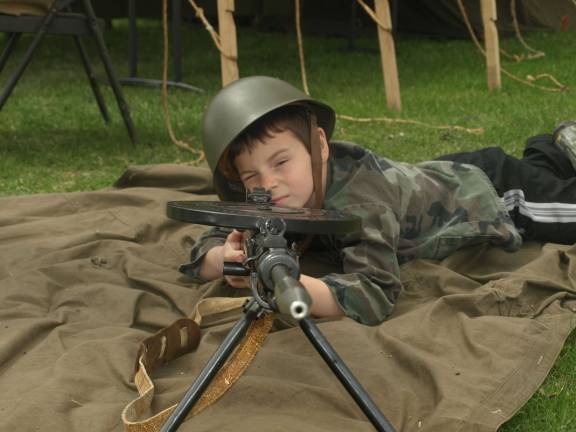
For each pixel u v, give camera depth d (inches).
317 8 613.3
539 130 271.4
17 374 99.0
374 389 94.6
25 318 115.4
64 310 116.7
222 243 126.0
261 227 71.2
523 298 118.3
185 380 96.1
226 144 107.0
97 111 315.0
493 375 96.7
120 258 135.3
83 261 131.7
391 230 116.0
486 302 115.9
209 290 122.9
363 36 592.7
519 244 133.3
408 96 351.3
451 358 102.1
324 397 92.4
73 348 103.0
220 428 85.2
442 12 575.2
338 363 73.2
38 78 415.8
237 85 109.8
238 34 608.1
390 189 122.0
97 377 97.4
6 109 319.3
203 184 177.2
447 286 123.3
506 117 296.0
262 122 107.2
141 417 89.1
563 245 141.6
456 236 128.4
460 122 288.0
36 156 241.9
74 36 266.5
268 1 580.7
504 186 141.4
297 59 483.8
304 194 108.7
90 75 278.7
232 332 73.6
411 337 106.0
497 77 363.9
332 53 511.2
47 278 124.9
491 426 87.1
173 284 127.4
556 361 107.9
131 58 398.0
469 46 529.7
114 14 568.4
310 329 73.5
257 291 71.6
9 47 237.3
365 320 111.0
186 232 151.6
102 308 118.6
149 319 116.9
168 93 366.3
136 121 295.3
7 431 85.0
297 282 62.1
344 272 115.2
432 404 93.4
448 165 136.0
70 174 223.1
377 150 247.3
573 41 528.1
